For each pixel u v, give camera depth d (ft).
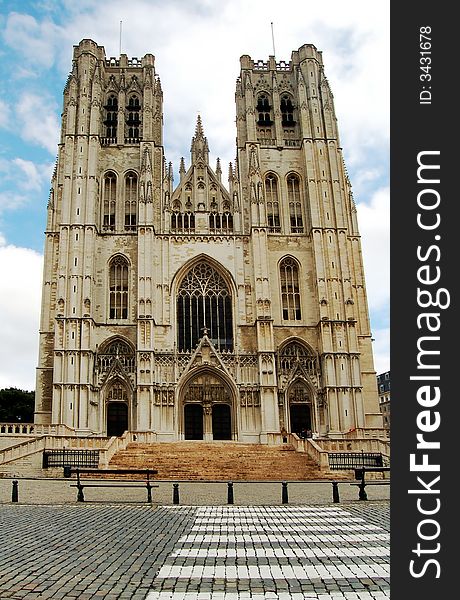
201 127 270.46
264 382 226.99
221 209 259.39
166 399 226.99
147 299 233.14
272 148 270.05
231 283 246.88
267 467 156.76
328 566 46.50
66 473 138.10
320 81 277.23
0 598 36.94
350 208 278.46
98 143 256.52
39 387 231.91
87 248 236.84
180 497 106.93
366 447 182.60
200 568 45.80
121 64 278.05
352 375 230.68
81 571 44.29
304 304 247.91
